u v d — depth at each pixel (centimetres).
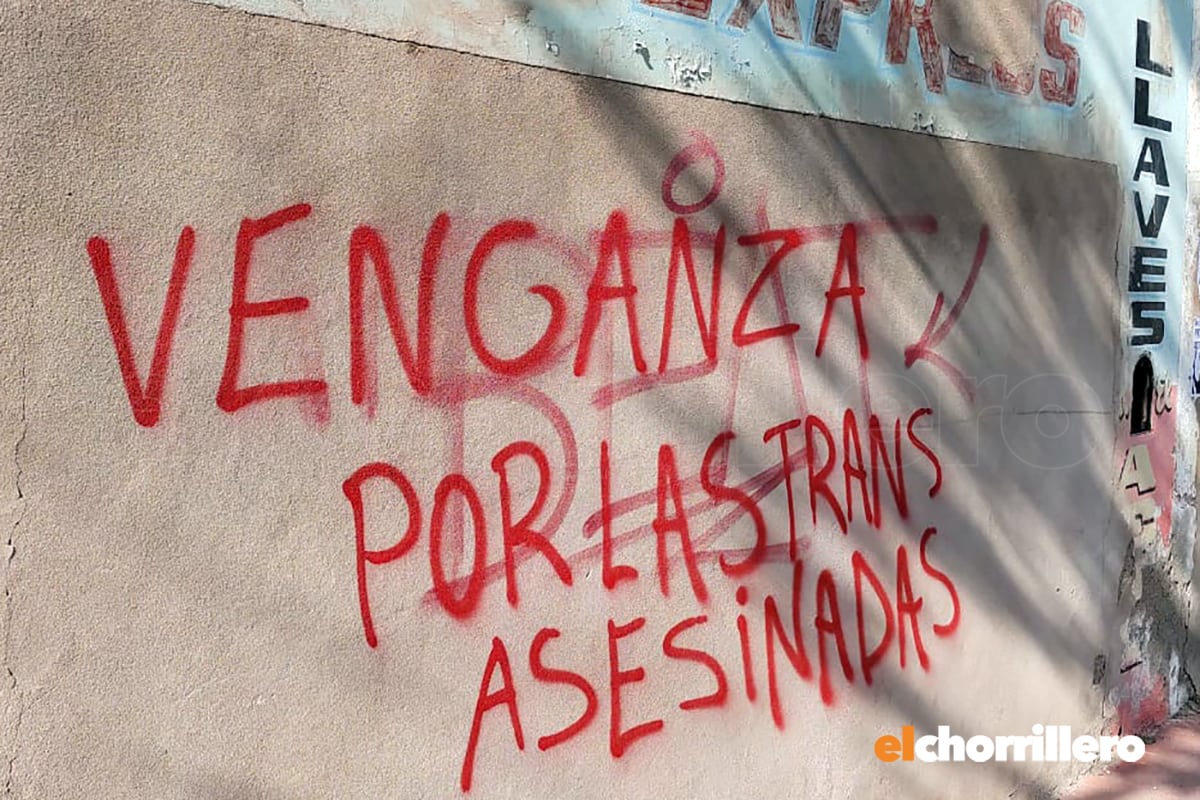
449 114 245
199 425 214
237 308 217
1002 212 393
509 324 258
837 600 338
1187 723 514
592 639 277
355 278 233
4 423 191
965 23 372
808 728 331
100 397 201
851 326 339
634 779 288
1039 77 407
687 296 294
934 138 363
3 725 192
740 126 303
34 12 190
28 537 194
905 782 365
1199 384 523
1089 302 443
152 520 208
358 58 230
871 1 338
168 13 205
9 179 189
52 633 197
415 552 245
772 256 314
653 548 289
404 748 245
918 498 365
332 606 233
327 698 233
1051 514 428
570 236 268
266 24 217
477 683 256
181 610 212
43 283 194
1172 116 488
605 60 271
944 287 371
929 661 372
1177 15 486
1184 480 517
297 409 226
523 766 265
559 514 270
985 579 395
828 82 326
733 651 309
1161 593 506
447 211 246
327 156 227
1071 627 443
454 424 250
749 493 311
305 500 228
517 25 255
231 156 214
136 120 203
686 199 291
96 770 203
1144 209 473
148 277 206
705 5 292
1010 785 412
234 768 220
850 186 335
